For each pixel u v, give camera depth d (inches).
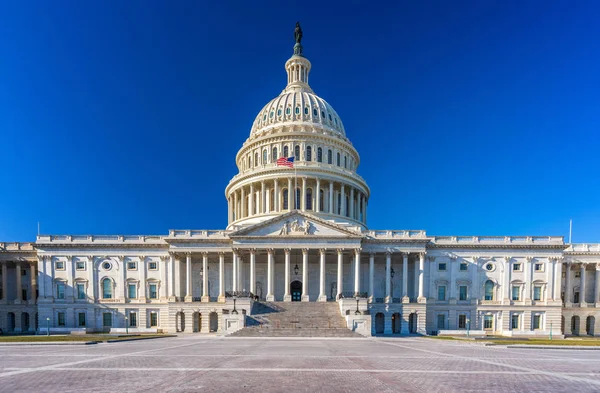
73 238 2615.7
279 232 2445.9
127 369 698.8
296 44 3971.5
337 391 522.6
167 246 2583.7
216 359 847.7
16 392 514.9
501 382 600.4
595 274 2696.9
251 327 1790.1
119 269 2578.7
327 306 2153.1
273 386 552.1
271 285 2404.0
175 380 592.7
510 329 2453.2
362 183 3294.8
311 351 1047.0
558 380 625.6
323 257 2415.1
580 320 2645.2
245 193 3223.4
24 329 2664.9
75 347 1200.8
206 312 2400.3
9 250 2664.9
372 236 2536.9
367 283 2600.9
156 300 2551.7
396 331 2394.2
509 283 2507.4
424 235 2551.7
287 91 3782.0
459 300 2506.2
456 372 688.4
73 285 2556.6
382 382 586.6
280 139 3218.5
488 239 2573.8
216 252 2508.6
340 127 3612.2
